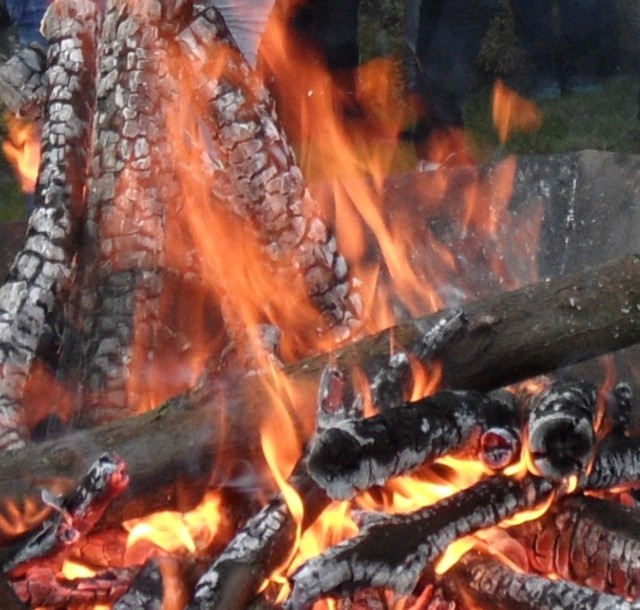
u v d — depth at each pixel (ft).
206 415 5.93
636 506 6.49
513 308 6.03
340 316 7.77
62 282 7.57
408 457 5.48
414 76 15.90
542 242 9.55
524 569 6.06
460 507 5.60
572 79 18.93
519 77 19.10
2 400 7.20
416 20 14.96
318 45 13.32
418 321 6.27
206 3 7.78
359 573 5.24
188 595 5.61
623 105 18.28
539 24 18.44
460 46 14.83
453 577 5.76
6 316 7.41
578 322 5.98
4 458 5.87
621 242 9.05
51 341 7.69
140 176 7.56
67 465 5.82
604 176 9.25
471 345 6.00
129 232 7.51
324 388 5.90
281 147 7.72
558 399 5.73
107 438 5.90
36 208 7.69
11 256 9.39
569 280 6.07
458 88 15.01
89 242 7.63
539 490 5.78
